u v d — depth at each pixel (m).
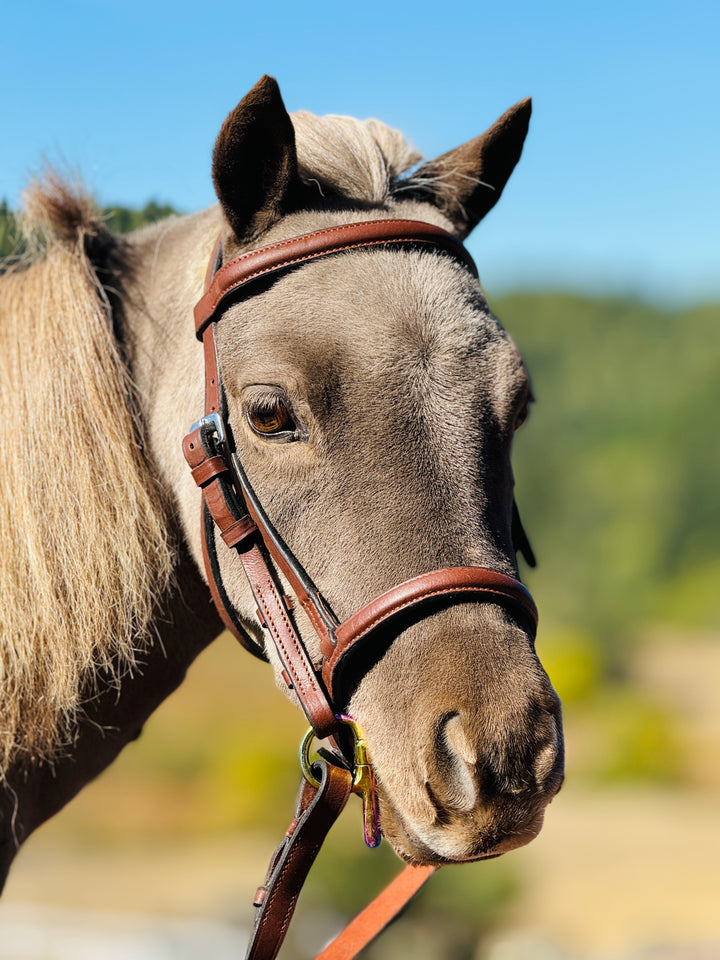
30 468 1.96
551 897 11.45
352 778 1.77
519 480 40.34
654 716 20.78
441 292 1.81
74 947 9.41
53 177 2.15
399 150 2.12
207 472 1.86
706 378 46.09
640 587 35.97
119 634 1.99
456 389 1.75
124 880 12.26
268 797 14.95
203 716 17.95
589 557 35.84
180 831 14.73
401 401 1.71
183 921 10.31
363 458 1.71
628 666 28.47
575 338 60.22
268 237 1.91
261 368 1.77
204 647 2.27
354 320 1.75
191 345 2.05
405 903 2.04
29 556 1.93
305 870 1.74
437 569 1.68
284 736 16.80
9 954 9.27
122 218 2.74
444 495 1.71
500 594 1.69
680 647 32.28
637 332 58.03
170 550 2.07
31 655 1.93
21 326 2.06
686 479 40.94
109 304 2.11
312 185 1.96
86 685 2.05
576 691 24.80
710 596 35.41
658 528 38.88
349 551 1.71
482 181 2.20
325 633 1.72
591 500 39.06
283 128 1.84
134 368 2.12
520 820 1.59
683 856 13.47
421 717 1.61
